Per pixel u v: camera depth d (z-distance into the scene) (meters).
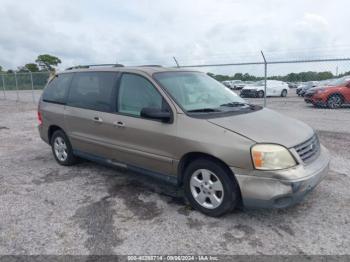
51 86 5.99
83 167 5.70
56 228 3.52
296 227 3.43
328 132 8.13
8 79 22.97
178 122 3.78
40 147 7.43
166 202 4.12
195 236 3.30
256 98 22.98
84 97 5.12
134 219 3.69
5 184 4.92
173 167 3.90
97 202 4.18
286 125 3.76
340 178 4.79
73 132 5.30
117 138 4.50
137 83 4.36
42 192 4.57
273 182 3.17
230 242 3.18
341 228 3.38
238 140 3.34
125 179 5.01
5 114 14.08
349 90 14.33
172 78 4.35
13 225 3.61
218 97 4.45
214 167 3.52
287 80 21.69
